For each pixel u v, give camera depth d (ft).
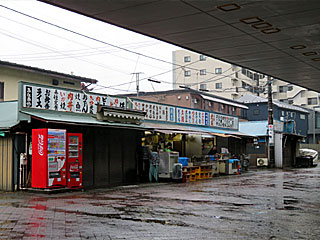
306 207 38.68
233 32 30.32
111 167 59.72
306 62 40.81
